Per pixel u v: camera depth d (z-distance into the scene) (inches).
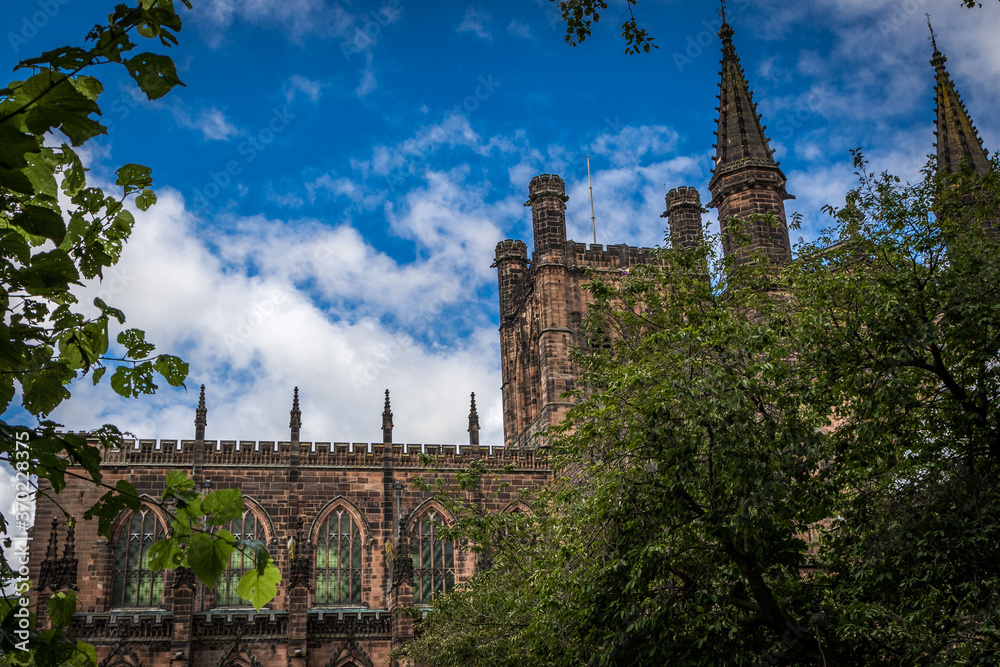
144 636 2714.1
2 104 284.7
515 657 1658.5
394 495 3211.1
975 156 2883.9
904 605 1088.8
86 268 375.6
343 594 3090.6
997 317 1114.1
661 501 1182.3
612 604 1139.9
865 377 1166.3
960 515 1119.0
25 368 304.8
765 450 1146.7
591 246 3698.3
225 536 341.1
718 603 1182.9
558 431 1509.6
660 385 1230.9
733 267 1544.0
